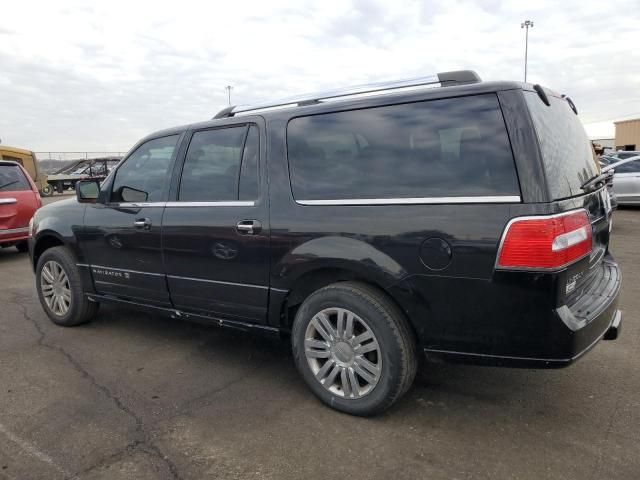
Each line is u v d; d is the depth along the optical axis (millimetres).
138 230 3992
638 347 4020
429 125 2787
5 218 8266
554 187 2496
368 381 2951
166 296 3941
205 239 3568
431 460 2584
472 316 2625
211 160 3654
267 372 3721
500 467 2514
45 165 42688
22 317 5172
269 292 3312
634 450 2631
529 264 2443
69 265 4617
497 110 2602
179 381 3584
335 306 3010
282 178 3258
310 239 3062
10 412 3160
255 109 3652
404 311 2822
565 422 2928
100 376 3682
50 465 2602
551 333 2490
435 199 2688
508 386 3398
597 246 3168
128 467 2576
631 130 40000
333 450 2691
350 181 3000
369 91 3146
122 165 4262
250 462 2598
